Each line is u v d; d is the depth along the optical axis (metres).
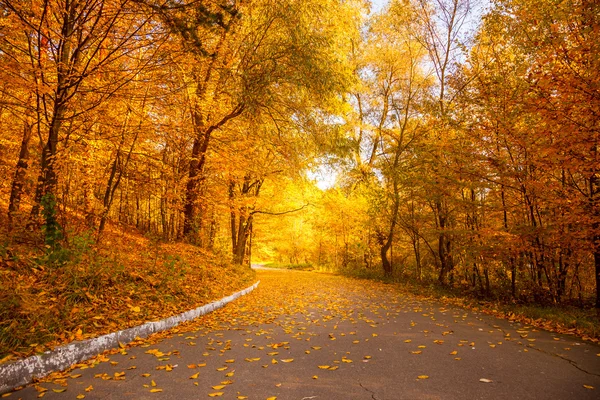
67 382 3.71
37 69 6.68
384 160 18.97
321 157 14.71
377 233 21.06
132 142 10.86
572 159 7.30
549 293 9.33
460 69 11.05
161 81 9.08
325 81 11.55
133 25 7.93
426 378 3.88
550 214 9.20
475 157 10.07
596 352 5.01
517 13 8.61
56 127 7.50
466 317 7.99
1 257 5.71
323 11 11.70
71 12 7.07
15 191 8.44
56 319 4.76
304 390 3.54
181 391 3.50
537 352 4.99
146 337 5.64
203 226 16.39
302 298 11.39
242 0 9.76
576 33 6.77
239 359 4.61
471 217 12.61
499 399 3.30
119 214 16.08
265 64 11.16
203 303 8.26
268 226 27.81
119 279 7.01
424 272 17.69
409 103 18.83
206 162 15.22
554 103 7.09
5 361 3.59
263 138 14.02
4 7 6.25
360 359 4.62
